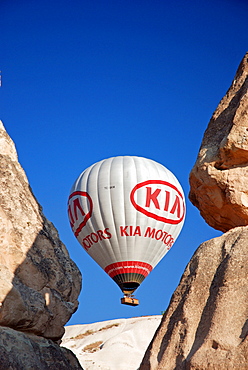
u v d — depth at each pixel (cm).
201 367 1496
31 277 2259
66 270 2445
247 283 1600
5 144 2547
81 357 4594
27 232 2348
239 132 1795
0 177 2406
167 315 1720
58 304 2316
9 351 2033
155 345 1675
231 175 1812
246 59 2033
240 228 1792
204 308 1647
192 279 1730
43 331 2231
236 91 1980
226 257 1708
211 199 1873
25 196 2466
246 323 1529
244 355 1455
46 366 2120
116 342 5097
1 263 2203
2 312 2062
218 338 1527
